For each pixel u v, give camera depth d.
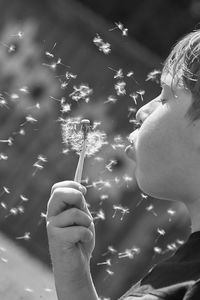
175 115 2.28
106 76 8.37
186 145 2.26
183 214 7.01
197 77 2.27
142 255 7.02
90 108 6.88
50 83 6.98
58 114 7.08
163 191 2.31
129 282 6.92
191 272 2.05
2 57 6.83
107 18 10.80
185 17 10.78
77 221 2.21
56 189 2.26
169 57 2.37
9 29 8.14
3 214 7.23
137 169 2.35
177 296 2.02
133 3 10.84
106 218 6.96
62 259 2.22
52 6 8.53
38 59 7.06
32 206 7.38
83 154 2.37
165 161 2.28
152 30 10.74
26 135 7.49
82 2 10.66
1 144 7.50
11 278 5.87
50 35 8.44
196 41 2.33
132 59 8.87
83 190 2.31
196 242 2.15
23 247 6.91
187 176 2.27
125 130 7.36
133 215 7.11
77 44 8.51
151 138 2.30
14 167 7.49
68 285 2.23
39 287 5.83
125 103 7.58
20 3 8.43
